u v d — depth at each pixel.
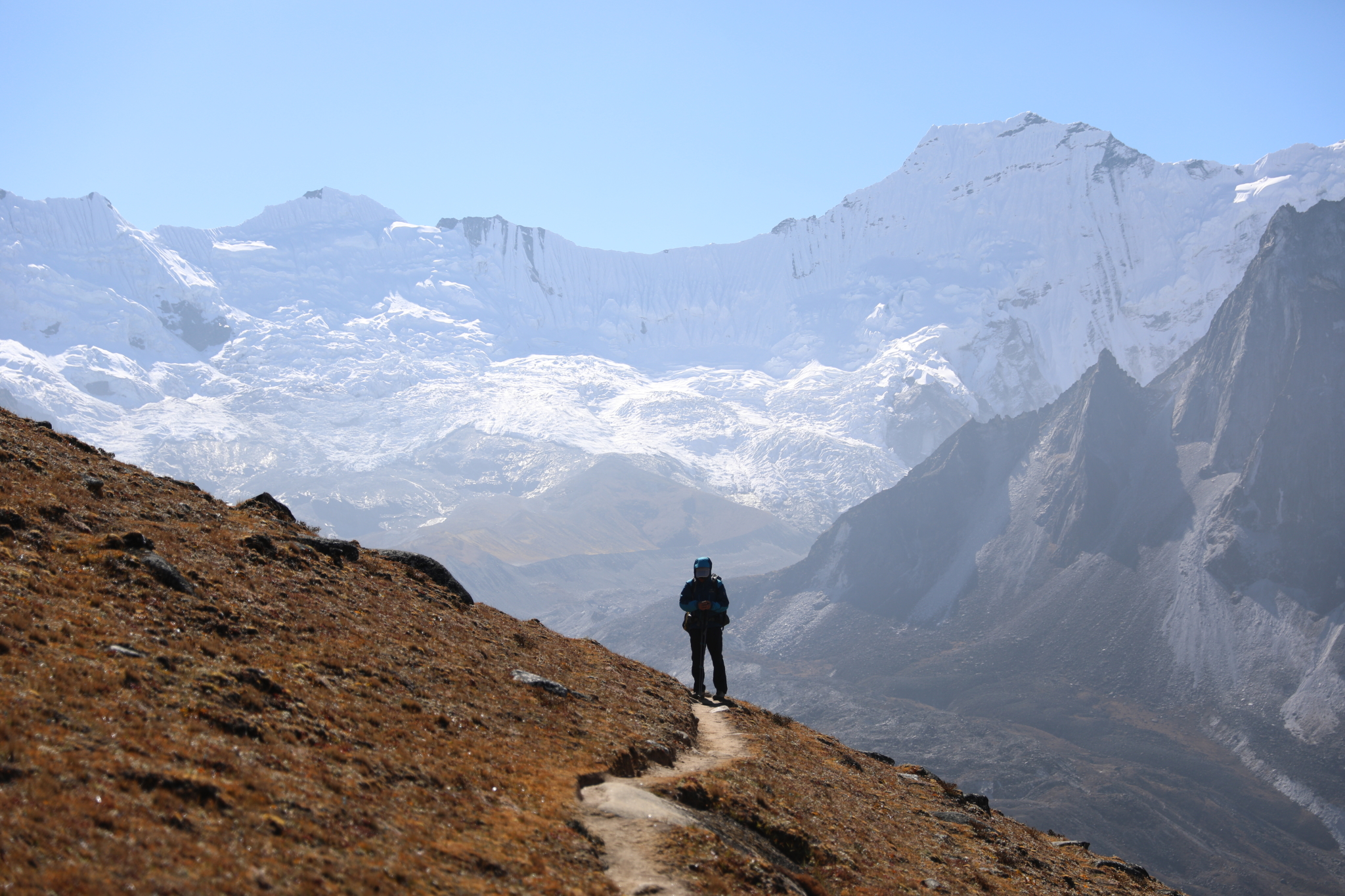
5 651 13.05
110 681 13.22
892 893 16.55
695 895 12.60
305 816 11.33
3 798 9.26
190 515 25.09
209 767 11.71
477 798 13.91
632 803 15.30
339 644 19.08
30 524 19.28
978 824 25.27
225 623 17.64
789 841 17.25
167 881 8.88
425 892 10.40
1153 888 25.62
